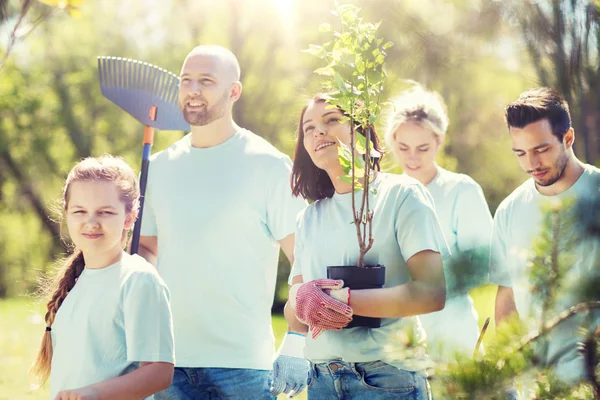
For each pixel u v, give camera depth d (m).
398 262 4.42
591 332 2.75
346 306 4.15
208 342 5.65
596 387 2.72
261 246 5.81
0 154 28.12
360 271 4.26
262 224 5.80
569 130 4.52
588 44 4.23
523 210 4.86
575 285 2.78
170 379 4.04
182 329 5.69
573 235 2.83
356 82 4.29
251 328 5.74
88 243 4.13
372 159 4.69
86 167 4.20
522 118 4.49
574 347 2.76
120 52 26.42
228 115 5.94
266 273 5.88
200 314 5.67
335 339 4.38
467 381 2.71
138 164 26.66
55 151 27.98
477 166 14.78
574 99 4.63
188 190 5.83
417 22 9.48
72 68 27.39
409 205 4.37
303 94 5.22
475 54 9.47
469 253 2.91
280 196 5.75
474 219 5.98
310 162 4.89
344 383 4.38
